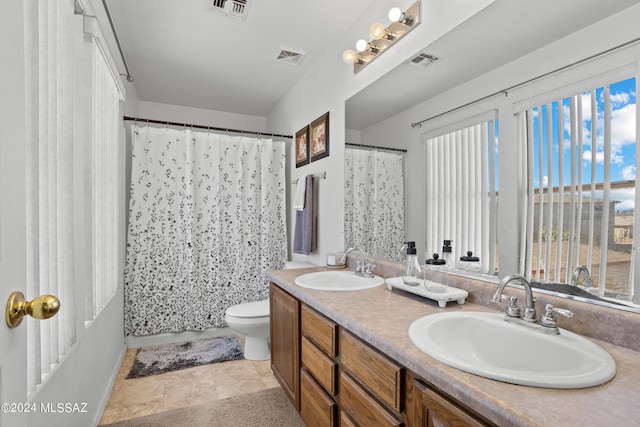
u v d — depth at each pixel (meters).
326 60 2.55
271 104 3.77
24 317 0.57
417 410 0.85
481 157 1.31
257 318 2.36
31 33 0.86
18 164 0.56
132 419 1.77
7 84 0.53
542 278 1.07
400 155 1.79
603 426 0.53
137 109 3.40
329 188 2.51
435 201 1.56
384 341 0.93
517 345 0.95
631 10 0.86
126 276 2.72
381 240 1.95
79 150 1.39
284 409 1.88
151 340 2.82
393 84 1.81
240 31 2.28
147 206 2.77
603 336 0.89
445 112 1.49
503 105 1.22
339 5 2.01
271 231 3.30
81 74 1.41
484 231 1.30
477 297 1.28
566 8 1.02
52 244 1.07
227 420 1.77
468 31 1.36
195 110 3.87
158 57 2.64
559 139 1.03
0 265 0.51
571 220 0.99
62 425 1.18
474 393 0.64
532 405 0.59
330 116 2.49
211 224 3.01
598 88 0.93
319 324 1.42
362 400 1.08
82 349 1.44
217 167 3.02
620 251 0.87
